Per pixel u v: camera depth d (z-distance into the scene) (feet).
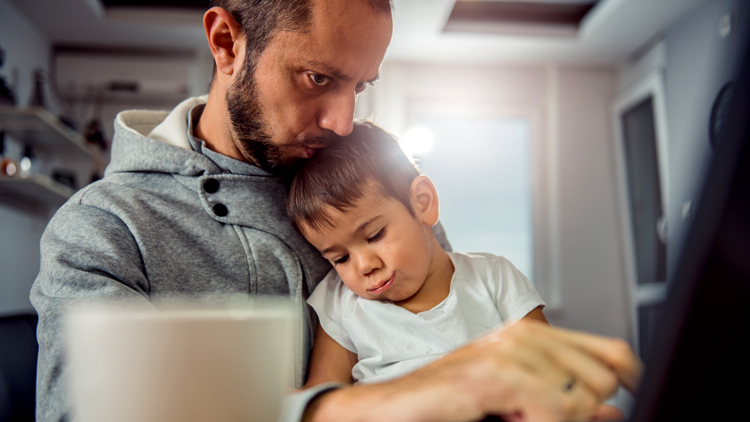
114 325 0.89
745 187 0.69
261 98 2.61
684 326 0.71
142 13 10.30
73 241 2.49
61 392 1.83
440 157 11.98
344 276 2.82
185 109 3.35
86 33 10.71
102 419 0.88
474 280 2.91
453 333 2.67
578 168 12.21
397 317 2.74
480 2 10.57
